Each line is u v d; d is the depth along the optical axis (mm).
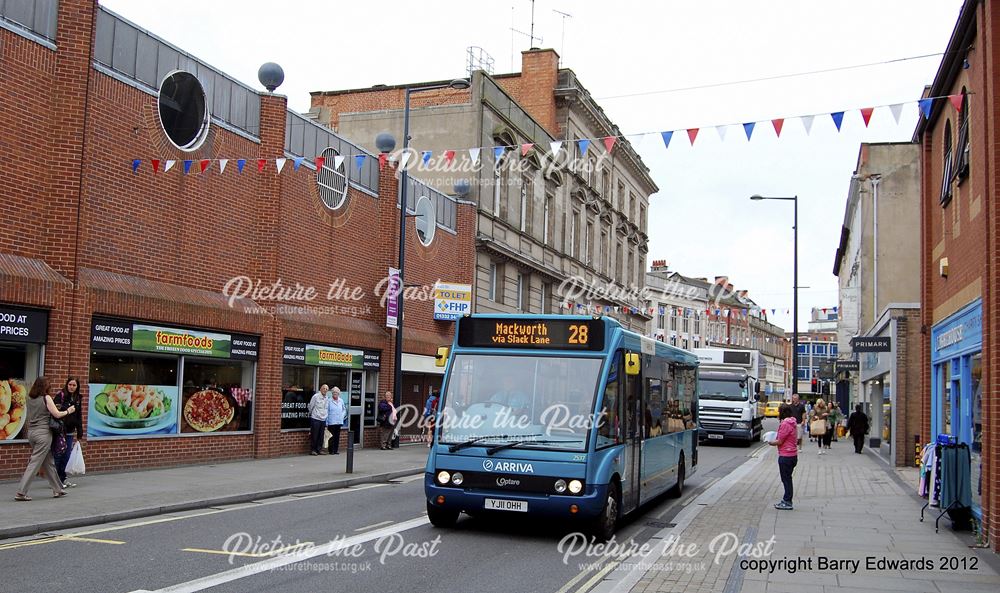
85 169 15273
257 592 7547
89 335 15125
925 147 17281
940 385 15859
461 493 10523
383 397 25344
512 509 10336
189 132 18031
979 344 11922
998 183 10320
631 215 55406
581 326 11047
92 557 8836
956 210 14000
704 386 32312
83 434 15148
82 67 15031
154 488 13906
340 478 16531
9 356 13961
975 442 12242
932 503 12070
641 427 12711
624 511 11555
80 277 15000
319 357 22094
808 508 14195
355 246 24375
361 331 24078
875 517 13055
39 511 11180
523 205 37594
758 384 35688
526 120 37125
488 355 11164
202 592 7496
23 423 14148
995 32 10570
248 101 19812
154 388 16953
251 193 19828
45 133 14680
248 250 19734
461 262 30734
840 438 40844
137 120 16516
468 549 9867
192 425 17953
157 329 16766
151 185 16891
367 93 37594
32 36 14414
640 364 12641
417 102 36594
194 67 18047
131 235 16391
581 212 45062
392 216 25938
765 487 17844
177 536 10195
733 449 31234
